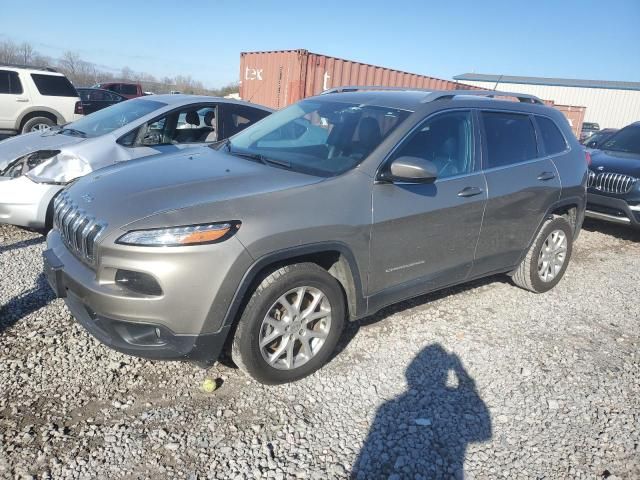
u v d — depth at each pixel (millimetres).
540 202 4488
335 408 2998
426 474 2559
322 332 3230
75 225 2969
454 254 3879
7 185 5109
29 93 11508
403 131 3508
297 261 3084
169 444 2609
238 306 2814
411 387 3254
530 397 3252
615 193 7023
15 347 3314
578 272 5797
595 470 2668
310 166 3434
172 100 6203
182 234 2648
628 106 40719
